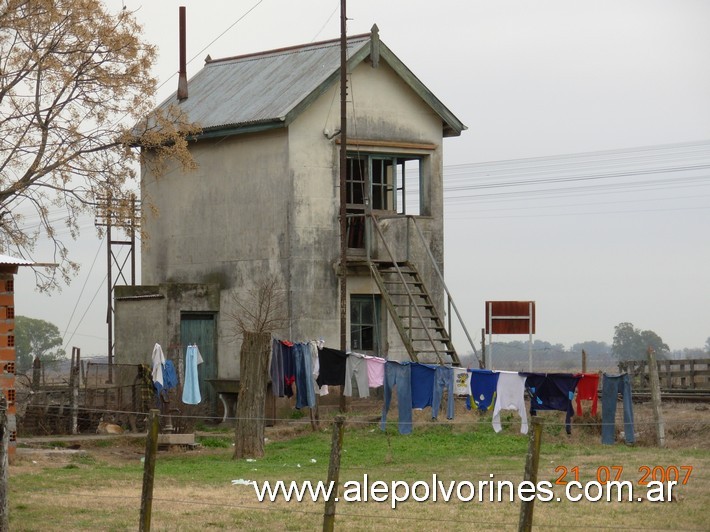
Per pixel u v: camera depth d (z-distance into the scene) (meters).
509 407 23.61
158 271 37.50
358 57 33.91
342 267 31.92
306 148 33.75
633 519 17.28
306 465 24.56
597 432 27.44
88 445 27.67
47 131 31.58
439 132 35.84
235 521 17.36
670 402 36.88
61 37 31.48
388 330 34.38
